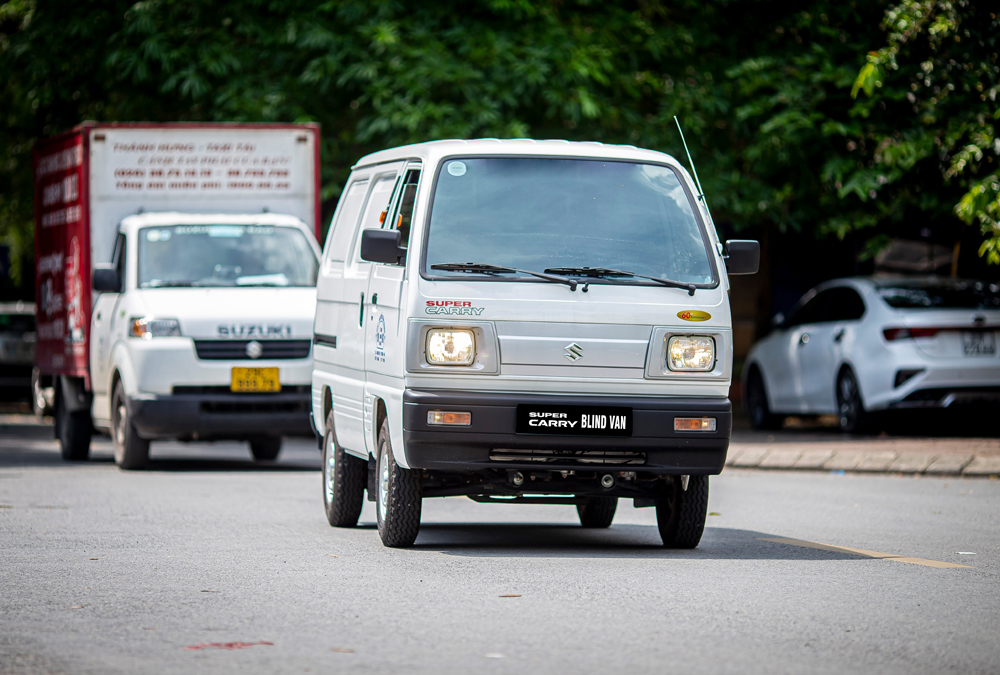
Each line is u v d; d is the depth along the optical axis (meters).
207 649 17.47
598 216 26.02
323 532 28.80
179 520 30.69
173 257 44.78
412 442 24.50
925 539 28.05
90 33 62.53
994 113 49.47
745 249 26.83
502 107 59.81
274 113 59.06
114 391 44.50
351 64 58.97
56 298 50.97
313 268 45.69
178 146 47.47
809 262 76.94
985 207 45.78
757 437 55.47
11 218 85.44
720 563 24.59
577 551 26.25
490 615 19.58
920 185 58.22
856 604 20.48
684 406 25.19
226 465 47.72
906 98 56.91
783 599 20.86
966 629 18.73
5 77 66.25
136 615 19.66
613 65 61.28
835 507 33.78
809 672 16.30
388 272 26.48
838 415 53.75
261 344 42.59
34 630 18.66
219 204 47.88
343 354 29.48
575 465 25.05
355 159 61.25
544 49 58.88
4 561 24.59
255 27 60.62
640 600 20.77
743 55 64.56
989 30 48.72
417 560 24.77
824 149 58.97
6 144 78.94
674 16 65.44
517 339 24.78
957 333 49.94
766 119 60.19
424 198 25.62
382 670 16.31
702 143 62.72
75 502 34.25
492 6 59.47
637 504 27.47
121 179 47.06
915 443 48.28
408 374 24.66
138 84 62.72
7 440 61.09
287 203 48.44
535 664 16.62
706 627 18.78
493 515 33.09
